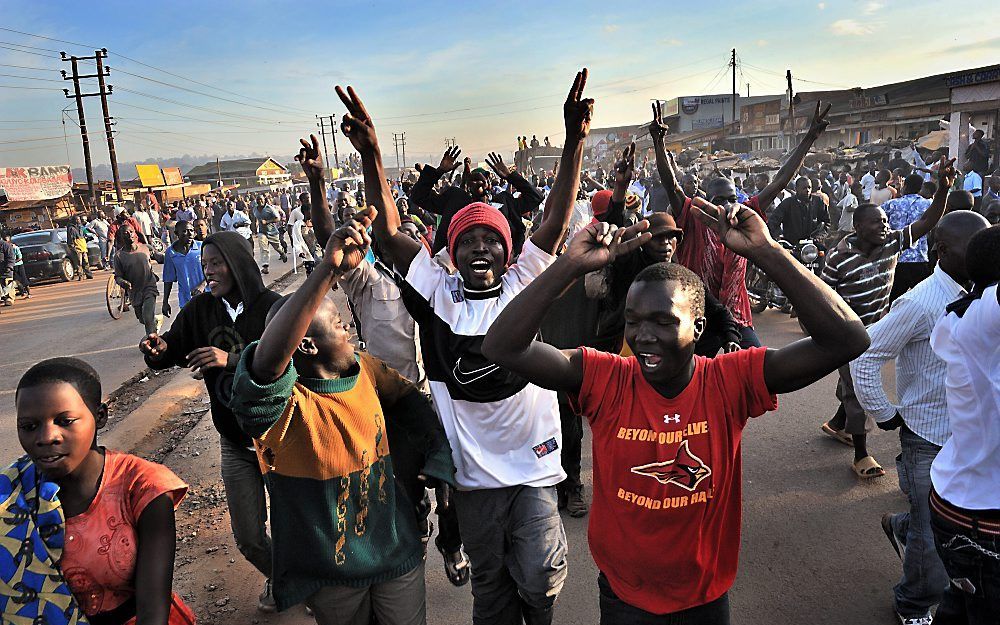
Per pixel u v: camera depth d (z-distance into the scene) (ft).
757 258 6.08
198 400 23.08
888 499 13.93
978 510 7.31
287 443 7.54
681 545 6.93
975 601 7.53
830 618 10.60
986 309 7.18
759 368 6.59
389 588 8.20
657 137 16.33
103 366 28.99
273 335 6.73
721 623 7.29
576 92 8.81
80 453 6.22
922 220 17.40
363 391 8.02
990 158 61.87
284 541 7.74
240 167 261.65
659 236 12.55
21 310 47.55
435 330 9.39
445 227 14.69
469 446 9.14
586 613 11.07
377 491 8.03
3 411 23.62
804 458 15.89
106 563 6.25
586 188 37.81
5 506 6.11
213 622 11.27
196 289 21.58
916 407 9.75
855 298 15.23
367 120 9.12
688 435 6.71
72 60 112.37
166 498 6.47
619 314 13.42
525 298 6.37
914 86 99.45
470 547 9.42
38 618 6.07
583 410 7.04
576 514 14.03
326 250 6.90
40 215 106.42
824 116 17.66
